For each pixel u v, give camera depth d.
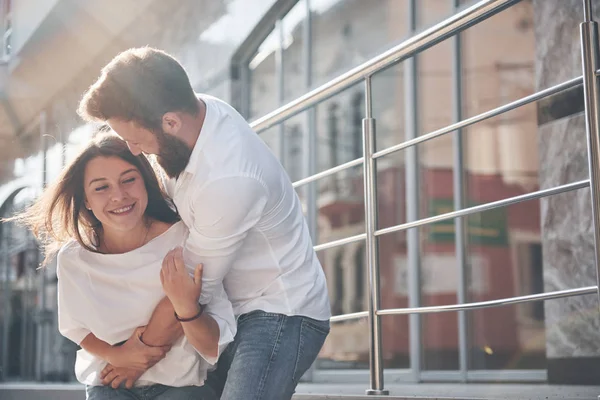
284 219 2.36
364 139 3.09
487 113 2.67
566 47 4.77
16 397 5.20
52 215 2.50
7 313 11.84
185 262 2.27
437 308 2.78
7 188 11.35
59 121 10.37
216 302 2.36
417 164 5.85
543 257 4.90
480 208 2.66
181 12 8.48
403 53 2.89
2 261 11.98
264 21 7.27
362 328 6.23
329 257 6.49
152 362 2.45
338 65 6.48
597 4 4.53
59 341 10.94
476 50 5.57
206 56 8.06
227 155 2.20
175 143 2.22
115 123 2.19
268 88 7.30
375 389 2.94
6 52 10.62
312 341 2.40
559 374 4.77
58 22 9.50
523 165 5.37
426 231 5.80
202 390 2.58
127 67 2.17
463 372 5.61
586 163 4.64
